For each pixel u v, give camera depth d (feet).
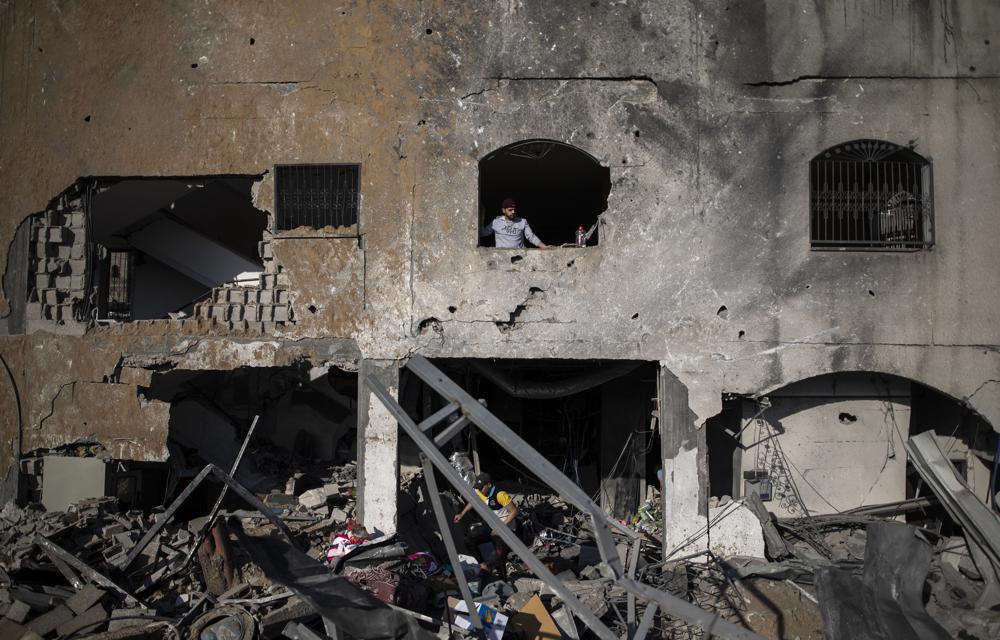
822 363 33.68
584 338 33.86
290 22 34.50
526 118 34.06
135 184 37.78
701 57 34.12
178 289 50.19
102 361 34.58
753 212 33.91
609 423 43.62
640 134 34.04
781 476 35.60
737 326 33.78
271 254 34.58
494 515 19.89
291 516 34.45
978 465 36.09
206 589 28.89
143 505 36.88
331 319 34.19
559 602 28.53
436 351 33.94
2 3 35.45
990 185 34.04
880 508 35.06
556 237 58.70
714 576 31.45
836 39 34.09
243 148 34.45
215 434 39.45
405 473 37.91
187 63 34.65
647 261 33.91
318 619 27.17
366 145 34.24
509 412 46.06
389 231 34.17
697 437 33.60
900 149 34.04
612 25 34.17
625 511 42.68
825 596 27.12
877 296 33.76
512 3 34.22
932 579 30.94
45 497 34.63
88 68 34.94
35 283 35.22
